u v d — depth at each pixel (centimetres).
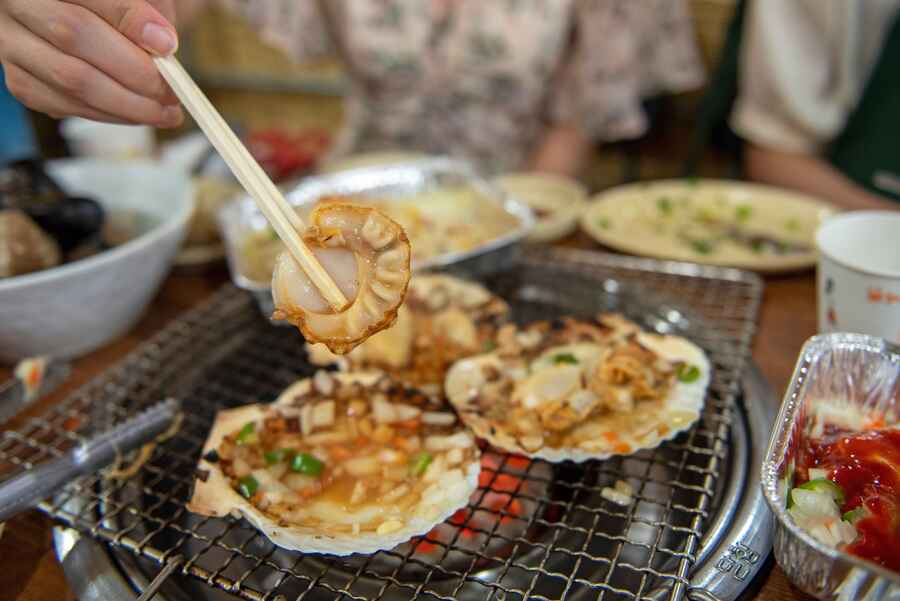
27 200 41
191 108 26
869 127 65
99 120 32
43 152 67
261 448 32
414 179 54
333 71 109
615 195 60
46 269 38
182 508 30
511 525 30
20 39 29
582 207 56
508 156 82
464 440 33
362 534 28
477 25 73
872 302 32
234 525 29
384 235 25
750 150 77
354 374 37
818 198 68
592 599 26
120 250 37
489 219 51
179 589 26
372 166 59
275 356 40
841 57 65
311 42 78
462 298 43
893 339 32
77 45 28
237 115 119
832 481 25
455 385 36
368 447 33
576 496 31
